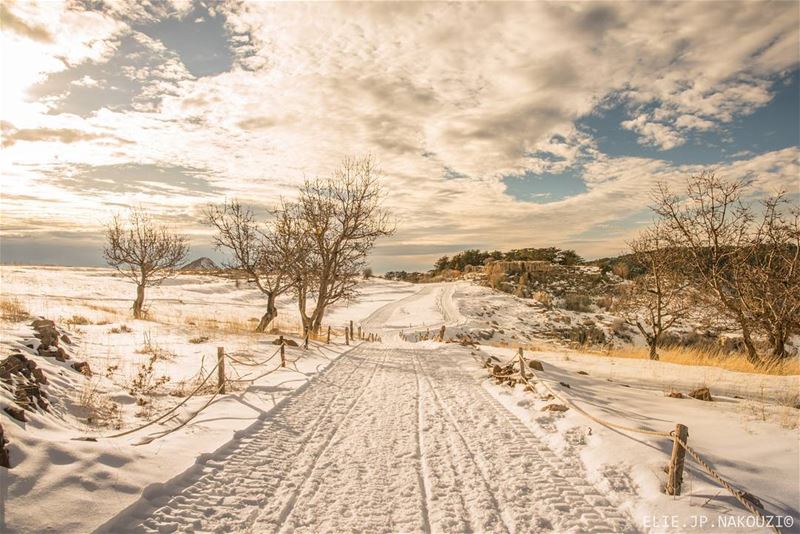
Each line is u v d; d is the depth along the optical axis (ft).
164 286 190.90
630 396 31.78
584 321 158.92
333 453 21.57
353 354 61.93
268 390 33.88
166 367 37.42
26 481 14.30
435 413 29.07
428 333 128.16
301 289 83.10
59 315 60.85
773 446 20.58
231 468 19.15
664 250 64.18
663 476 17.31
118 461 17.33
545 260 277.23
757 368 45.60
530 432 24.86
